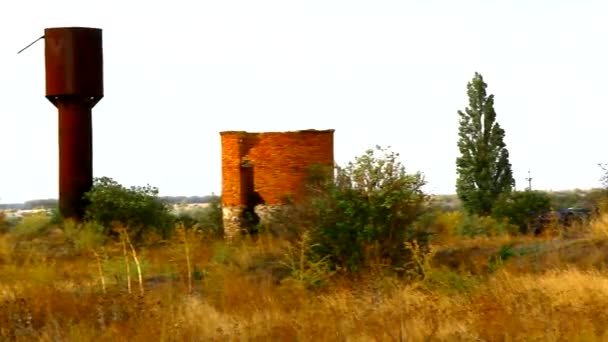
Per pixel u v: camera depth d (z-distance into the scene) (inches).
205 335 620.4
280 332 615.5
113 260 1125.7
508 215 1754.4
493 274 898.7
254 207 1619.1
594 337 555.5
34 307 727.1
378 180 1047.6
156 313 682.8
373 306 719.7
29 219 1622.8
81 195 1756.9
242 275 1010.1
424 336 576.7
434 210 1111.0
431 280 869.8
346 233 1016.2
